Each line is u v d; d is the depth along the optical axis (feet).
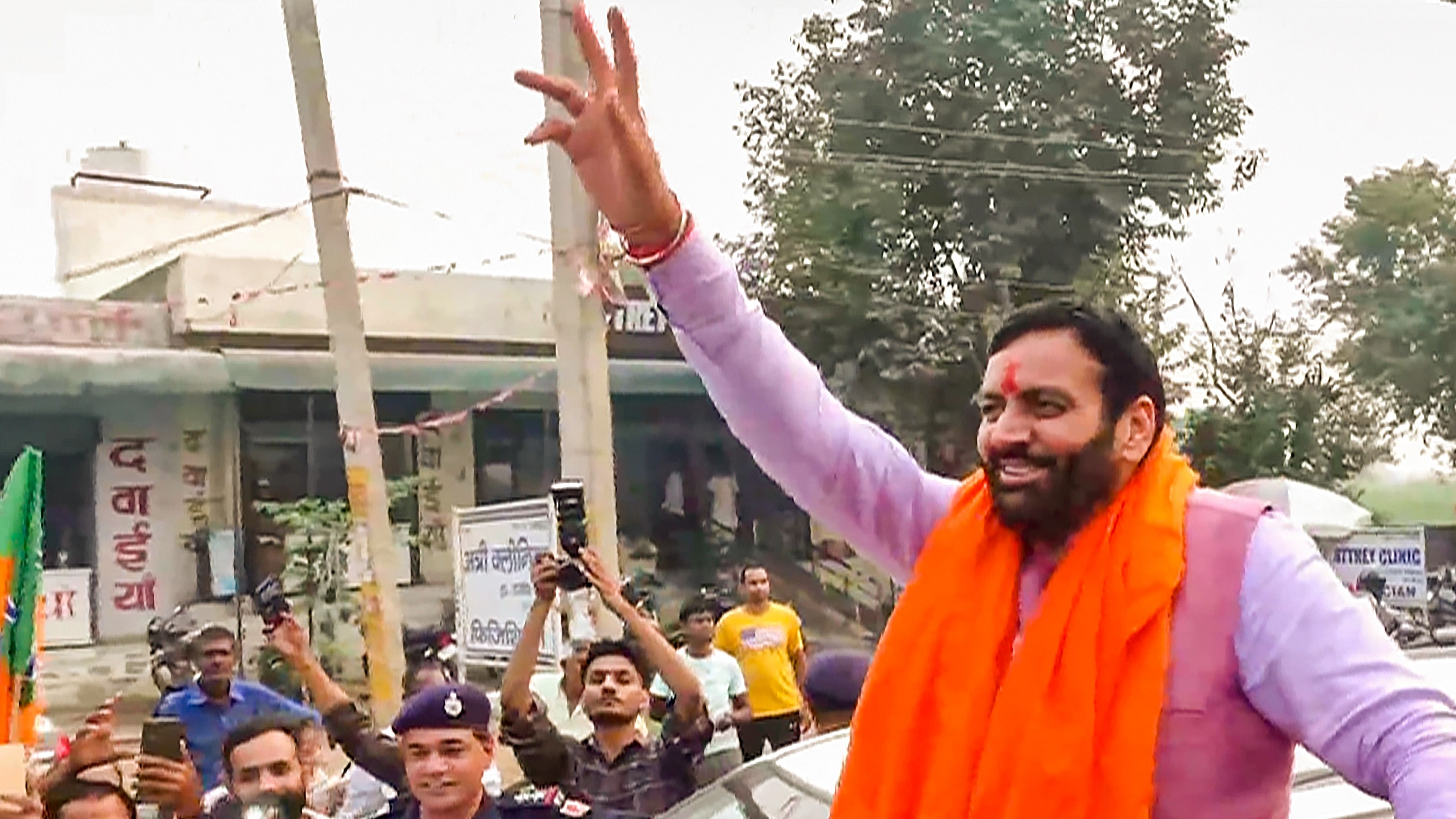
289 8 30.71
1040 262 49.83
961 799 5.34
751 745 26.48
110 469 46.68
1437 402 62.18
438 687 12.68
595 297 30.25
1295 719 5.12
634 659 16.48
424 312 51.78
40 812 12.69
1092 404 5.49
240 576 47.55
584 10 5.67
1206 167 51.06
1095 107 50.01
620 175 5.63
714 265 5.81
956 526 5.91
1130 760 5.12
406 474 51.78
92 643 45.32
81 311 46.70
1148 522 5.41
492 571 29.01
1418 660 9.25
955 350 48.26
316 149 30.86
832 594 56.08
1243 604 5.26
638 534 55.42
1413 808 4.61
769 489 57.16
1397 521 63.67
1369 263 61.52
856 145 49.90
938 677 5.65
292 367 48.49
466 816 12.41
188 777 14.14
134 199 50.90
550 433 53.83
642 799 15.94
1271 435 58.03
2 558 15.65
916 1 50.29
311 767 15.78
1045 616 5.35
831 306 49.98
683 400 56.39
